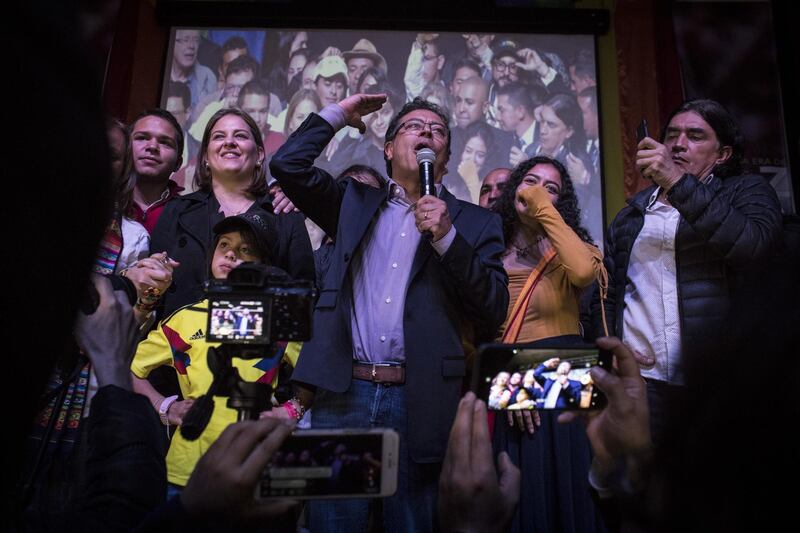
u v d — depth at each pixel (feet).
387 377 6.64
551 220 7.97
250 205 9.35
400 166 7.61
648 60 16.48
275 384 7.16
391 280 6.95
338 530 6.34
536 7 16.76
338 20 16.70
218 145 9.53
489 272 6.84
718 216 7.18
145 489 2.96
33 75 1.64
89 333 3.19
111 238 7.49
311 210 7.43
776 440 2.10
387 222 7.31
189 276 8.70
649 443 3.37
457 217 7.44
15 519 2.97
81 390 6.14
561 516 7.02
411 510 6.31
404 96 16.47
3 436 1.81
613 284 8.59
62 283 1.85
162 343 7.43
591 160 16.06
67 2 1.73
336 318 6.75
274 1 16.83
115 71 16.03
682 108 8.71
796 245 2.34
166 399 7.31
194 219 9.11
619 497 2.77
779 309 2.19
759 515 2.11
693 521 2.19
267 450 2.77
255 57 16.72
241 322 4.13
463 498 3.17
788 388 2.11
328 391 6.76
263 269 4.19
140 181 10.39
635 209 8.61
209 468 2.72
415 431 6.32
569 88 16.47
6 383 1.77
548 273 8.04
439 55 16.67
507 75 16.53
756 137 15.85
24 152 1.67
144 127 10.45
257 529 4.18
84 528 2.83
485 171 16.10
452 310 6.81
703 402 2.22
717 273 7.64
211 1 16.75
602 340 3.65
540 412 7.30
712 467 2.16
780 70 16.10
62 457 5.63
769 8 16.44
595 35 16.75
